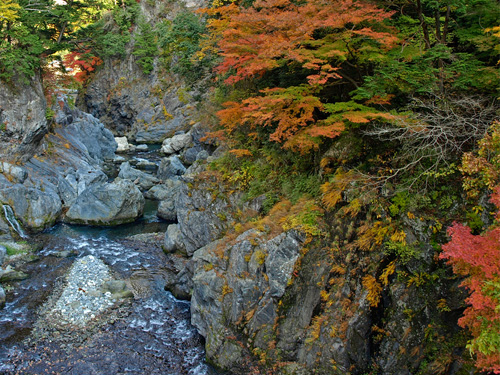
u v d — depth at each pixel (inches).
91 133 1509.6
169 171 1278.3
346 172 535.8
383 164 503.2
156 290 681.6
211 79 1057.5
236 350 498.9
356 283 445.7
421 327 400.5
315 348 451.2
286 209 578.2
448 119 449.7
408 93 512.1
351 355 428.8
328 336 445.4
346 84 621.6
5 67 1056.8
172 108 2033.7
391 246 431.2
